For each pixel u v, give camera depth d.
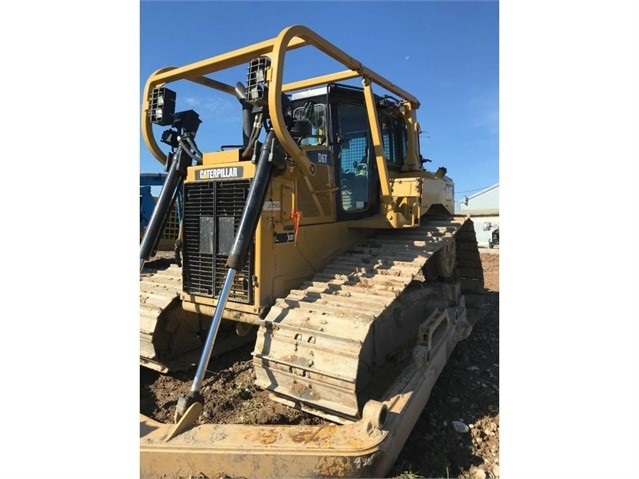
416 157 5.15
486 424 3.29
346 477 2.15
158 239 3.57
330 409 2.56
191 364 3.87
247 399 3.38
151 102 3.66
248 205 2.82
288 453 2.16
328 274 3.39
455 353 4.78
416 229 4.31
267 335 2.85
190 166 3.62
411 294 4.04
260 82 2.87
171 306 3.75
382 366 3.25
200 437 2.29
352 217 4.10
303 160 3.10
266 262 3.14
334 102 3.92
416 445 2.99
